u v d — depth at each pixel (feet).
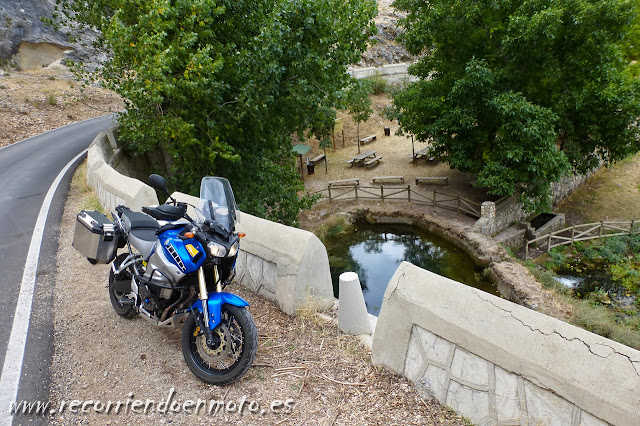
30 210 26.63
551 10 40.37
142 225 12.12
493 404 8.73
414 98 56.95
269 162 45.68
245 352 10.02
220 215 10.55
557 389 7.63
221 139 38.29
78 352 12.05
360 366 11.36
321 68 35.45
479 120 53.01
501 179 46.88
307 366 11.43
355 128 99.60
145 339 12.69
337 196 62.64
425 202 58.49
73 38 43.11
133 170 46.75
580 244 49.75
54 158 43.68
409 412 9.67
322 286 14.52
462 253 46.39
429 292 10.03
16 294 15.44
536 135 43.47
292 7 33.14
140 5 33.60
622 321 35.94
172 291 10.50
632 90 46.34
